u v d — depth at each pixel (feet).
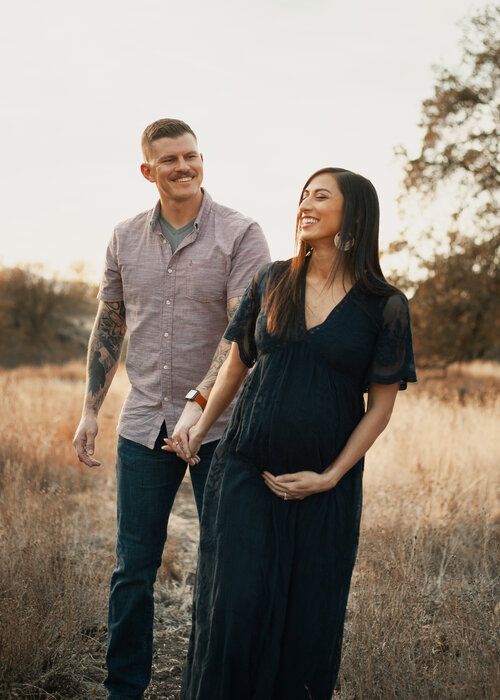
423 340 49.06
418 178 47.96
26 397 30.63
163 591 12.50
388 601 10.23
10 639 9.14
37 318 145.89
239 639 6.91
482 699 8.26
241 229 8.91
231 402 8.66
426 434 22.91
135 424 8.98
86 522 15.42
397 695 8.60
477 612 9.80
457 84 49.06
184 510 18.76
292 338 7.07
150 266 9.01
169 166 8.70
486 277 47.88
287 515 7.03
